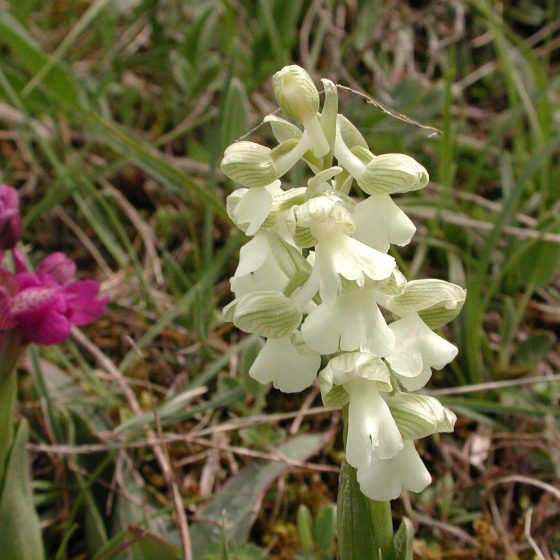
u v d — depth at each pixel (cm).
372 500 19
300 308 18
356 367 17
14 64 39
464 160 37
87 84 38
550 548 26
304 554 25
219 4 41
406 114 36
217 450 27
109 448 26
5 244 23
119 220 35
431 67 40
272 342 18
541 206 33
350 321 17
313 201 17
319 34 38
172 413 27
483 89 40
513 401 28
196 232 34
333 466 28
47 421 27
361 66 40
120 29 41
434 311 18
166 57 39
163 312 31
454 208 33
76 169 33
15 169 36
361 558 19
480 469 27
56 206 35
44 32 41
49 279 23
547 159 34
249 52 40
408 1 42
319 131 17
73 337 30
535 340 30
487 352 29
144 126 39
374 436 17
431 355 18
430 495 27
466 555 25
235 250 33
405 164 17
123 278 33
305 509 24
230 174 18
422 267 33
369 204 18
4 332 22
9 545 22
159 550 22
